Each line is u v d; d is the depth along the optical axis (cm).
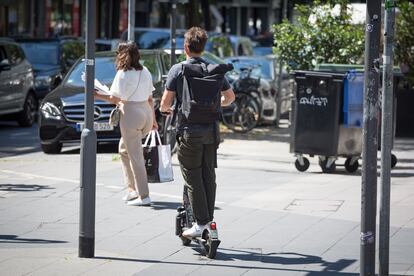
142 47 5291
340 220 1997
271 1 10531
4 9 7219
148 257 1673
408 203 2195
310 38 3472
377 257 1664
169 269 1591
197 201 1680
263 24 11206
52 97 3250
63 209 2120
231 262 1639
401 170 2761
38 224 1956
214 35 5297
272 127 4316
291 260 1655
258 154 3169
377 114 1413
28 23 7644
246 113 3975
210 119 1666
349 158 2712
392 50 1412
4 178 2577
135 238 1823
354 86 2611
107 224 1948
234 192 2341
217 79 1661
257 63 4672
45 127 3203
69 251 1714
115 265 1616
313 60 3484
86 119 1631
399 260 1650
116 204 2167
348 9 3562
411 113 3688
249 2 10950
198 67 1664
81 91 3266
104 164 2839
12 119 4409
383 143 1429
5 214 2058
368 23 1397
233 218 2014
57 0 8038
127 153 2150
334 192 2348
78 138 3184
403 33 3659
